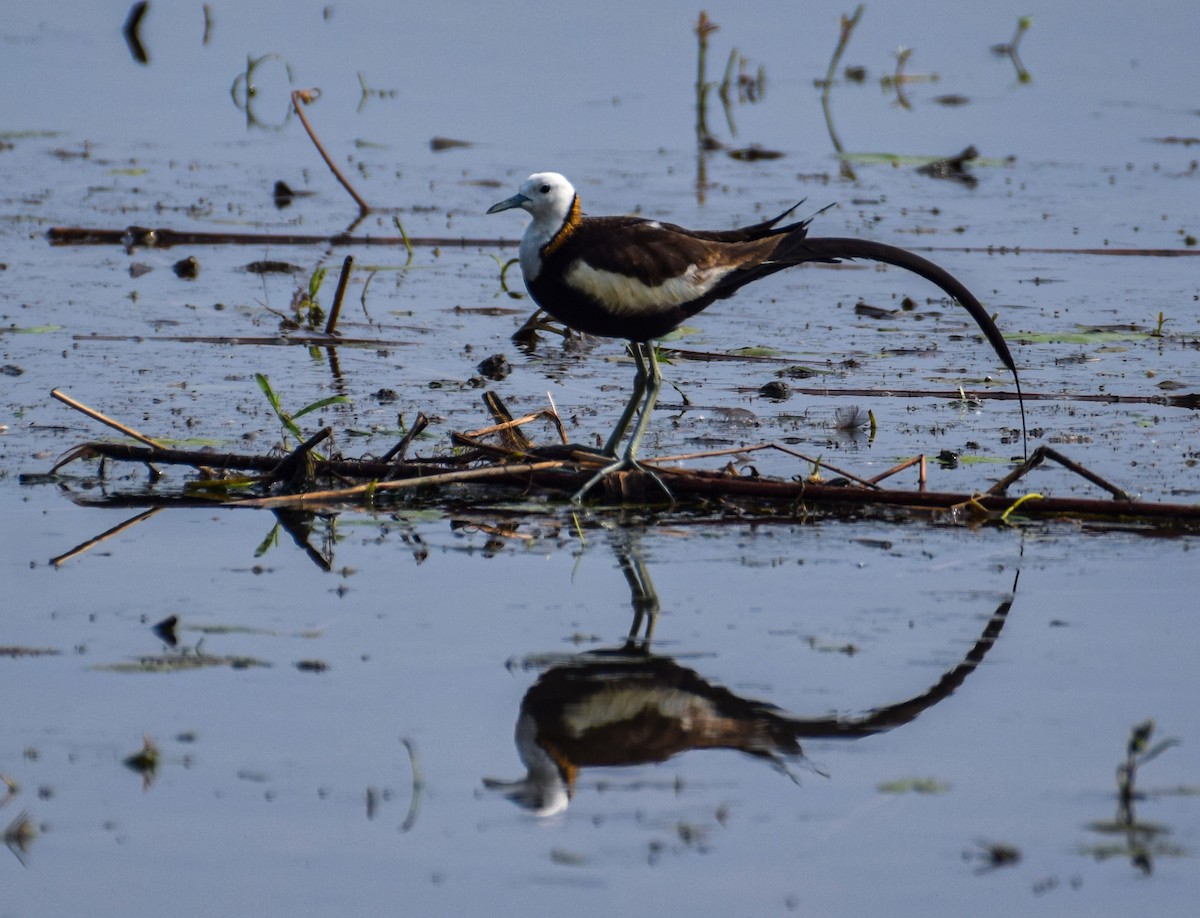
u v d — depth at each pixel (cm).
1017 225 2084
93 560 991
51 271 1805
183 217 2064
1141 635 881
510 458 1148
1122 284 1806
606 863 660
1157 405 1367
